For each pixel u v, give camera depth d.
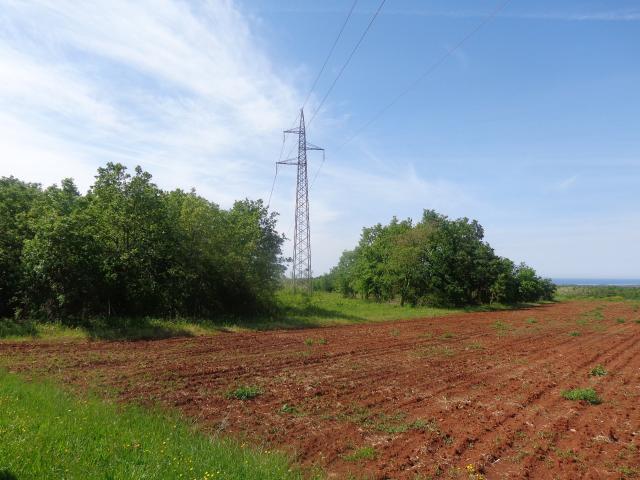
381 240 59.00
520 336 25.64
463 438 8.41
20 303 20.61
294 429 8.74
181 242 25.53
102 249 22.56
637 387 13.10
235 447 7.12
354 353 18.28
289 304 36.06
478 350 19.86
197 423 8.71
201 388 11.55
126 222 23.33
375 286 57.28
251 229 30.86
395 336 24.59
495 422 9.48
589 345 21.98
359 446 7.96
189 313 25.84
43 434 6.09
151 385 11.53
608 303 70.19
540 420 9.81
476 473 6.95
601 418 10.03
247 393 10.98
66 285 20.39
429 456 7.59
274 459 6.73
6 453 5.22
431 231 54.66
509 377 14.16
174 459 5.86
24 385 9.43
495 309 56.06
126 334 20.23
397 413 10.04
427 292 53.59
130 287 23.38
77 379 11.71
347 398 11.20
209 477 5.43
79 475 5.01
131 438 6.55
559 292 121.00
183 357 15.82
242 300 29.11
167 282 24.59
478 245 61.91
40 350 15.66
